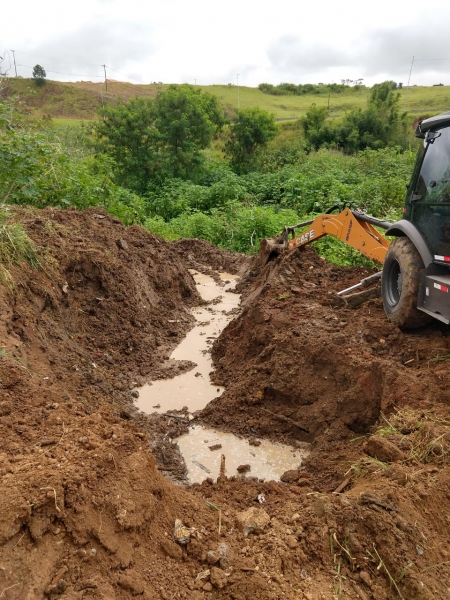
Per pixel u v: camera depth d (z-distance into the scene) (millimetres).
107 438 3293
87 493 2711
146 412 5336
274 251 9094
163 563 2666
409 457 3453
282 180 19391
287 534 2861
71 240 7102
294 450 4699
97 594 2342
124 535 2672
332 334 5336
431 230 4965
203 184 22094
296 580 2613
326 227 7598
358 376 4703
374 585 2590
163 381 6016
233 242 12812
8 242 5828
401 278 5297
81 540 2531
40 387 4094
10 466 2838
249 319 6473
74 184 10250
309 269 7965
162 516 2938
